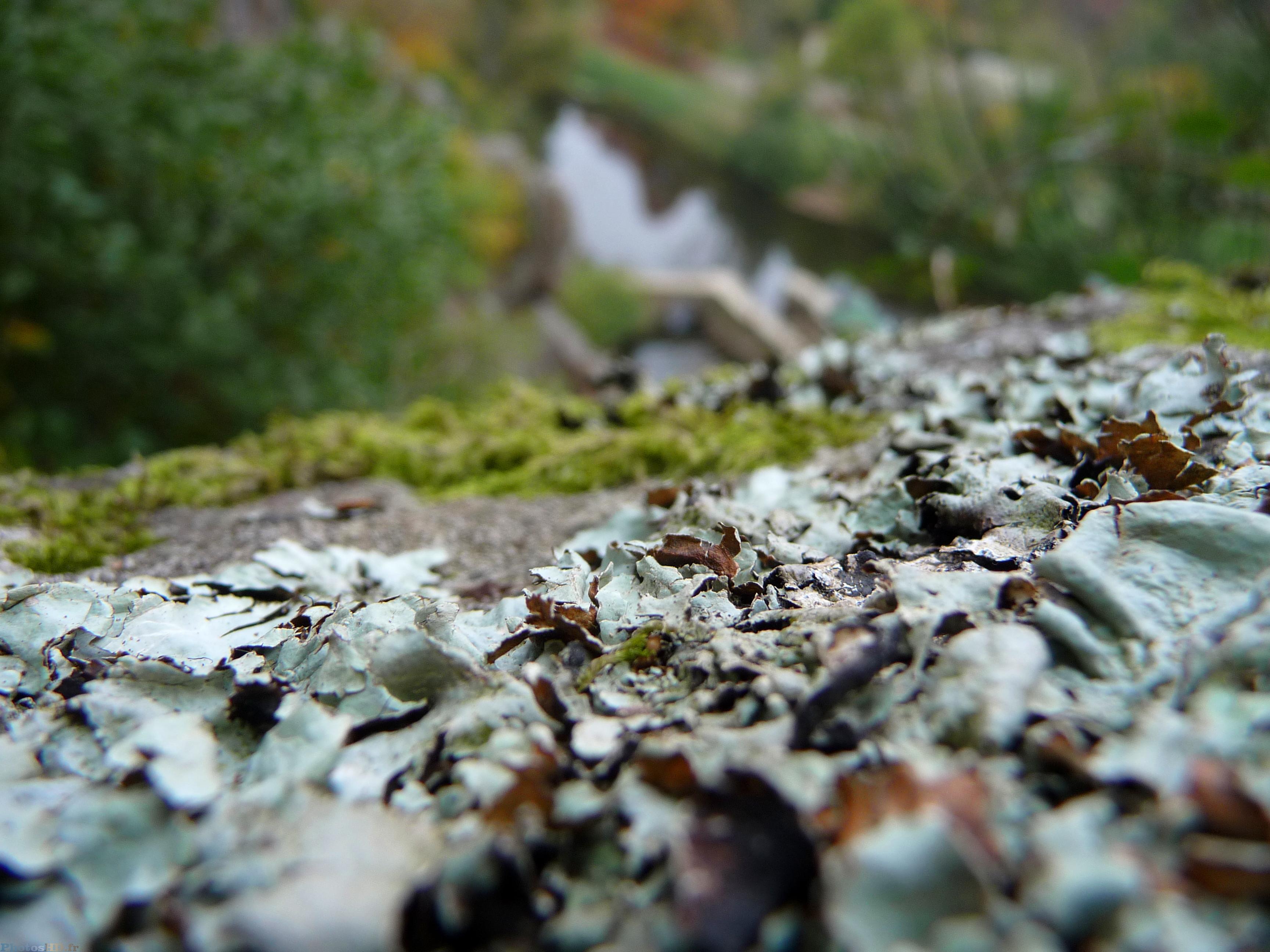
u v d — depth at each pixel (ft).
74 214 1.40
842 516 0.48
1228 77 1.94
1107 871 0.21
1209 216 1.86
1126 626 0.32
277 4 3.73
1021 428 0.54
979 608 0.34
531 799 0.27
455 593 0.49
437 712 0.33
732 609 0.39
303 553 0.51
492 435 0.77
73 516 0.62
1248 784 0.24
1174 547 0.35
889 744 0.28
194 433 1.76
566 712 0.33
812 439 0.67
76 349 1.53
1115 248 1.93
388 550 0.57
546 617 0.38
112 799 0.28
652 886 0.25
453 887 0.25
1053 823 0.24
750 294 7.00
